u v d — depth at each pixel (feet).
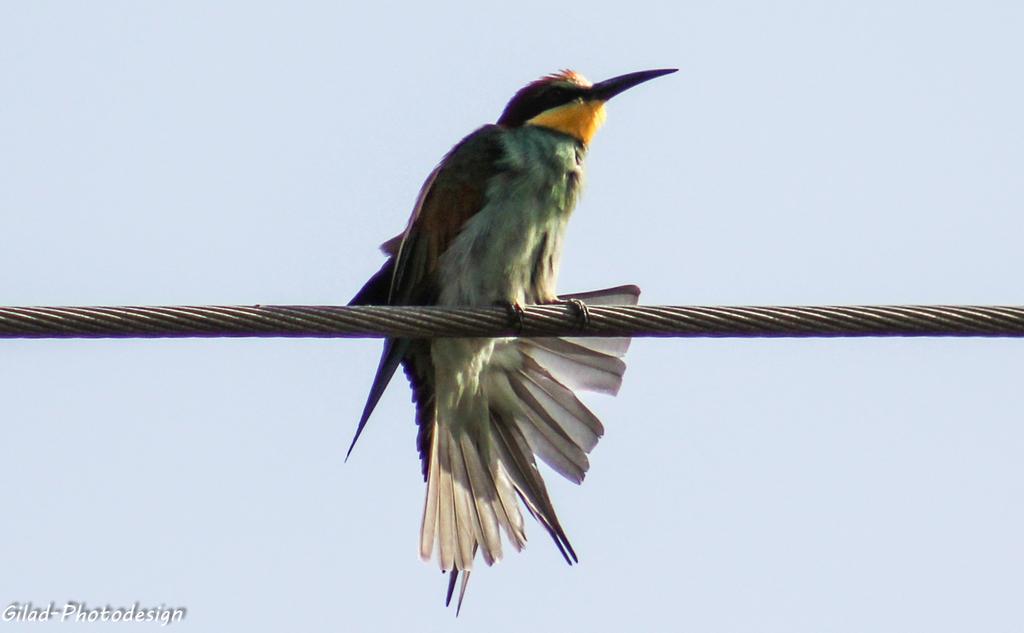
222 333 31.96
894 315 32.40
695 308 33.14
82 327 31.01
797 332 32.81
